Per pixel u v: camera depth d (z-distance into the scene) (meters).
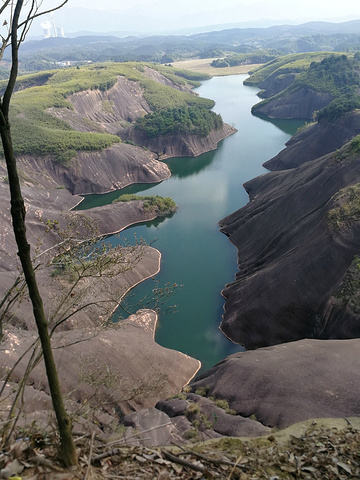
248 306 40.72
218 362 34.53
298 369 25.77
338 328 33.53
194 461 7.64
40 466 6.52
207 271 52.50
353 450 9.34
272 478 7.73
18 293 9.42
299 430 11.92
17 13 6.46
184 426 22.97
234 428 22.17
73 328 32.94
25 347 27.95
